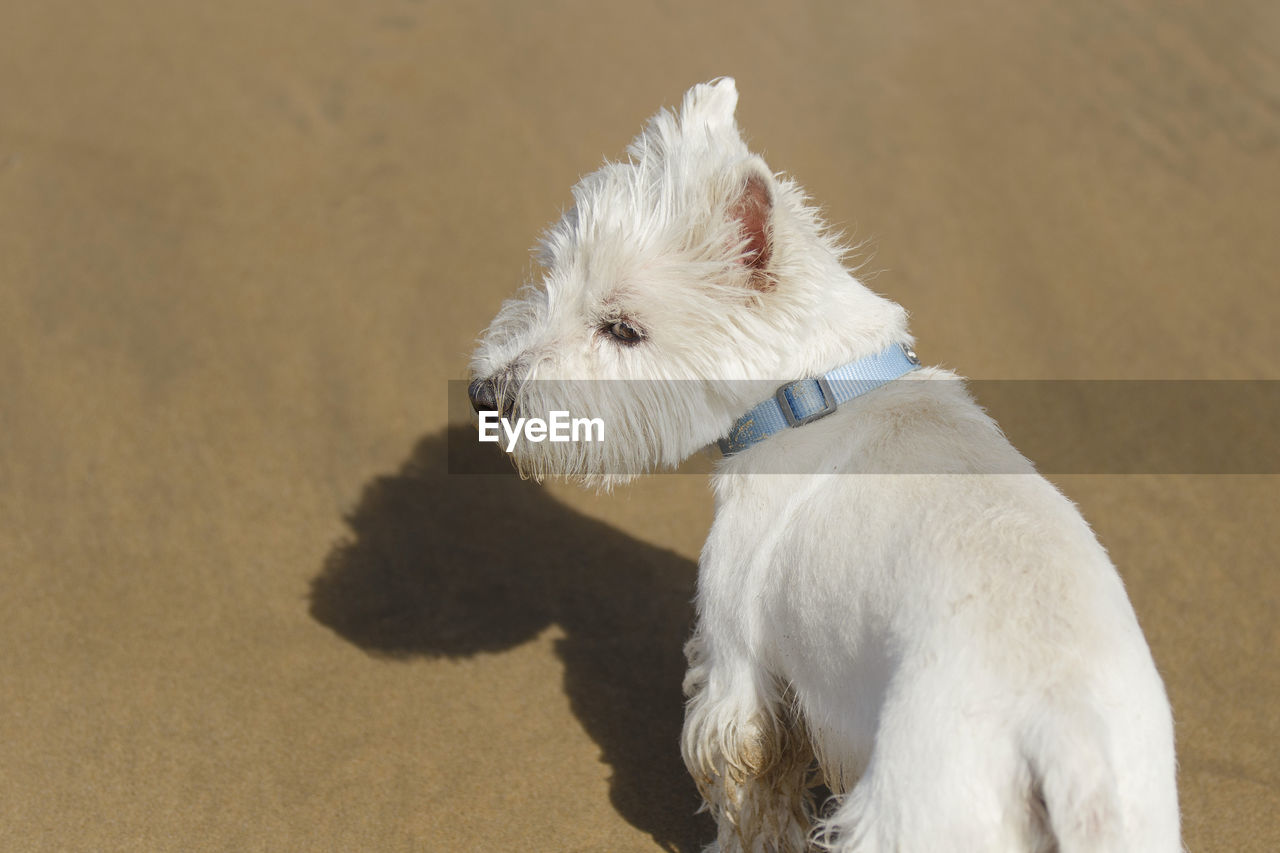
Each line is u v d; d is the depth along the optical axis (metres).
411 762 1.00
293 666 1.09
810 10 2.49
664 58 2.25
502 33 2.33
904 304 1.58
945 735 0.71
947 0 2.53
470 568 1.20
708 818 0.96
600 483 0.89
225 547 1.21
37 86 2.00
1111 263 1.68
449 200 1.77
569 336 0.86
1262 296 1.61
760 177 0.81
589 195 0.89
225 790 0.97
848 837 0.72
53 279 1.54
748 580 0.83
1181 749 1.00
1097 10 2.47
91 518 1.23
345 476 1.30
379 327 1.50
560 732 1.03
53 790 0.97
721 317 0.83
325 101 2.04
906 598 0.75
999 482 0.78
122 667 1.08
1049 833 0.70
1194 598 1.15
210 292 1.55
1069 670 0.71
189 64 2.12
